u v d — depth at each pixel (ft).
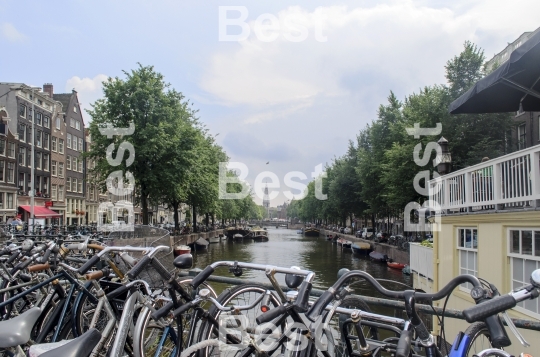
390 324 9.60
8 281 14.21
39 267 12.34
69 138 153.79
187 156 84.02
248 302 11.28
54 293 12.67
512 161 24.44
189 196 114.32
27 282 14.30
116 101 80.02
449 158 37.40
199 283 10.04
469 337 8.02
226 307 10.17
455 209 33.17
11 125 121.90
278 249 156.97
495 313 6.19
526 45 18.62
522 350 21.52
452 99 72.33
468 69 72.28
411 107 82.07
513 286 24.09
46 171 136.77
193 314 10.54
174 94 85.92
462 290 29.66
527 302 22.71
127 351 10.77
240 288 11.32
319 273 86.58
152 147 78.02
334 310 9.68
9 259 15.88
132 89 81.51
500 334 6.12
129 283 10.80
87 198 164.25
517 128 75.56
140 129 79.82
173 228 134.41
